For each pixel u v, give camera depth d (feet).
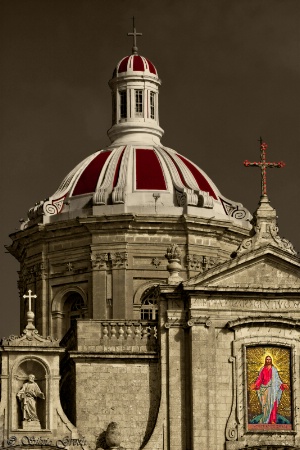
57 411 270.05
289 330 277.03
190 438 272.92
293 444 273.54
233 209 316.40
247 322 275.80
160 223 303.89
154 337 277.85
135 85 323.78
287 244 281.33
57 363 271.90
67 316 307.99
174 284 277.64
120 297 301.22
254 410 273.95
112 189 307.58
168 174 312.91
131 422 273.33
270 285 278.05
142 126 322.75
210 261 306.55
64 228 306.35
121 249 302.86
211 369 274.36
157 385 275.39
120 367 275.39
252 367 275.59
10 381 270.26
